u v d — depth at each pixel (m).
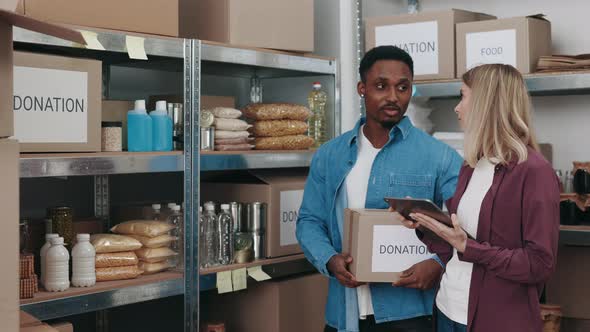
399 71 2.28
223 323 2.99
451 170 2.30
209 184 3.22
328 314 2.43
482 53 3.16
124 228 2.70
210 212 2.86
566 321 3.20
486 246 1.86
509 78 1.94
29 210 2.90
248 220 3.02
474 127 1.94
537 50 3.13
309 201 2.49
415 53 3.31
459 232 1.87
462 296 1.95
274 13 3.04
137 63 3.09
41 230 2.55
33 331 1.33
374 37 3.40
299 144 3.24
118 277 2.54
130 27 2.51
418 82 3.31
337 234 2.41
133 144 2.60
